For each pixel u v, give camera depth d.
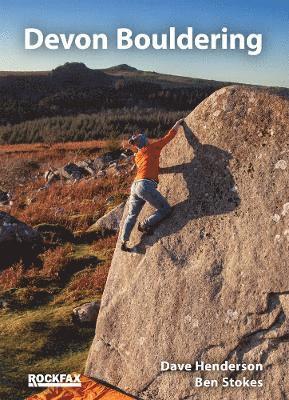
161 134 87.00
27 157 41.50
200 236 7.88
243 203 7.54
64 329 10.13
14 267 13.45
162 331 7.86
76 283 12.33
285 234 6.99
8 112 123.94
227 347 7.21
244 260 7.29
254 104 7.76
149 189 8.08
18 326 10.16
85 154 41.53
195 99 140.75
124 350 8.24
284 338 6.80
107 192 21.53
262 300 7.00
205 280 7.60
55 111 128.75
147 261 8.35
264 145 7.52
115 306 8.59
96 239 15.65
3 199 25.41
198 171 8.17
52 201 20.48
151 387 7.79
